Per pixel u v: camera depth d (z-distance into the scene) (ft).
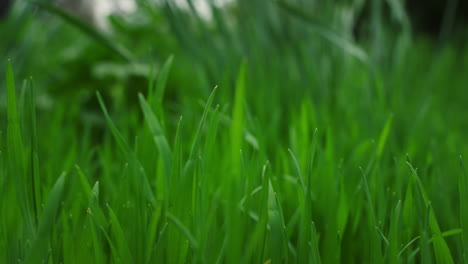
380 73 3.52
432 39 10.48
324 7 3.59
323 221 1.64
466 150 2.15
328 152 1.81
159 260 1.40
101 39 2.66
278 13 3.51
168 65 1.73
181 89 3.41
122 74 3.46
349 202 1.69
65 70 3.61
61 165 2.00
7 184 1.47
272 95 3.00
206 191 1.45
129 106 3.49
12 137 1.42
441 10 11.05
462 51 8.52
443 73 5.64
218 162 1.77
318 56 3.47
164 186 1.53
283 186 1.85
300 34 3.48
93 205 1.44
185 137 2.34
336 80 3.47
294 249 1.59
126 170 1.56
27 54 3.08
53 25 4.19
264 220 1.39
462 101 4.95
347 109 2.99
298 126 2.27
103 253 1.44
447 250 1.41
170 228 1.40
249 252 1.36
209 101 1.48
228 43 3.32
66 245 1.44
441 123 3.03
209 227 1.40
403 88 3.73
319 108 3.06
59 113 2.56
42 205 1.54
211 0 3.39
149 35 4.16
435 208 1.74
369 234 1.52
